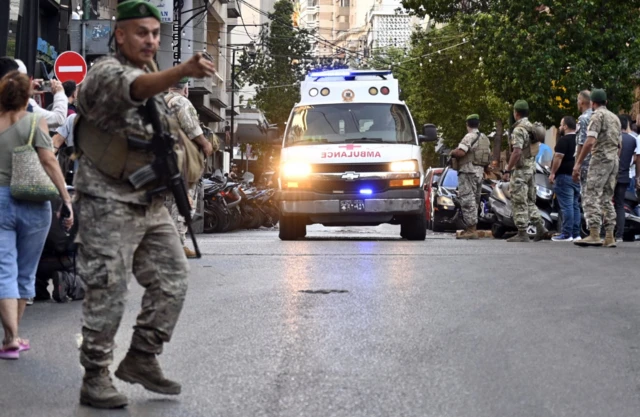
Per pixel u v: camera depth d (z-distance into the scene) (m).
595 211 15.02
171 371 6.10
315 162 16.97
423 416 5.07
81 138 5.16
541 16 33.53
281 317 7.99
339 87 18.27
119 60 5.19
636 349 6.79
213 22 53.97
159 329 5.38
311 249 14.54
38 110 10.50
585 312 8.30
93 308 5.23
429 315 8.08
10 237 6.87
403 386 5.69
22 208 6.92
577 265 11.91
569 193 16.69
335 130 17.81
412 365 6.23
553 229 19.38
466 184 18.45
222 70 59.12
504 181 20.53
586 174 15.49
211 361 6.37
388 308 8.43
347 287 9.80
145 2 5.16
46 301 9.38
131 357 5.43
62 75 19.23
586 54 32.94
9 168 6.90
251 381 5.83
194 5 46.31
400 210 16.91
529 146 16.62
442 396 5.46
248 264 12.09
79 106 5.07
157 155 5.14
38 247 7.12
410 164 17.02
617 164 14.97
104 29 22.41
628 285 10.05
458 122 49.88
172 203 12.85
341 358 6.43
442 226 25.59
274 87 72.88
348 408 5.22
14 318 6.67
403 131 17.77
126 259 5.22
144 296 5.41
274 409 5.21
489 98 44.97
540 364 6.29
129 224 5.20
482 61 35.66
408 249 14.45
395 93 18.30
